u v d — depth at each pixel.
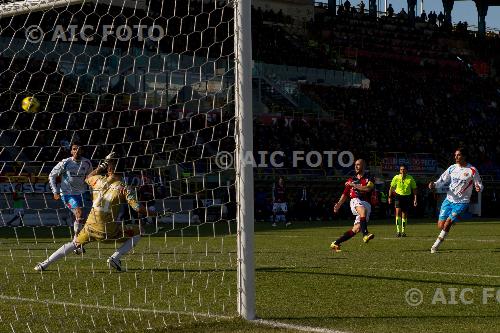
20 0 8.64
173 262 11.27
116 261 9.95
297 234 20.94
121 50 24.88
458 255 13.02
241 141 6.58
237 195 6.56
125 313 6.78
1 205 23.77
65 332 5.95
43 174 23.83
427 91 47.75
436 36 52.69
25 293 8.09
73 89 23.70
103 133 24.08
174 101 25.31
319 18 48.78
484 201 39.22
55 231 21.53
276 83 40.03
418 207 36.84
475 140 45.75
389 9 52.59
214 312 6.79
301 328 6.05
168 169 26.50
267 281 8.99
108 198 9.82
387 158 39.25
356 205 14.26
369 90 44.56
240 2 6.64
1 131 9.45
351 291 8.16
